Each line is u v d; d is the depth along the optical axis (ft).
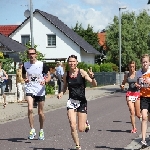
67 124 46.93
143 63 31.32
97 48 264.11
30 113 36.11
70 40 168.14
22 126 45.50
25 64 36.04
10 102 74.79
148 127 42.24
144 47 229.86
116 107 68.13
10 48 116.06
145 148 31.09
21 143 34.58
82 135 38.37
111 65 170.60
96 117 53.42
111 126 44.52
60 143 34.32
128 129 42.14
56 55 169.27
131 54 226.99
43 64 35.96
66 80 29.63
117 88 130.52
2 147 32.83
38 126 45.44
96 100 85.56
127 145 32.83
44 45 169.58
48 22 169.07
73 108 29.19
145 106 30.94
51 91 94.89
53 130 42.06
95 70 148.25
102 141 35.01
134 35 230.27
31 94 35.86
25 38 170.50
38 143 34.45
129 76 39.78
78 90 29.12
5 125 46.50
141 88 31.14
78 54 168.04
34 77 35.83
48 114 58.39
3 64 89.76
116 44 232.73
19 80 74.59
